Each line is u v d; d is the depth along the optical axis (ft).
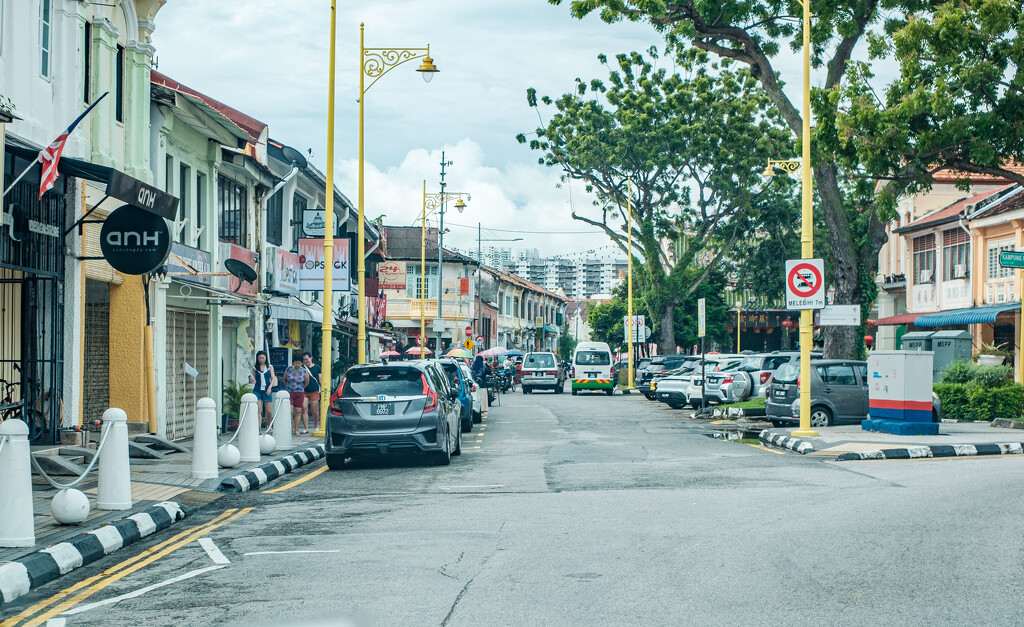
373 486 43.91
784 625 19.30
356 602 21.79
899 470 46.03
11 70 45.44
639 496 37.83
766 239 182.19
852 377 71.67
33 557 26.37
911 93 71.26
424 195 155.02
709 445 61.31
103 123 54.85
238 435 51.85
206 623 20.54
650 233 166.61
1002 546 27.09
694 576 23.73
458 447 57.62
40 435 49.55
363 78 73.41
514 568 25.02
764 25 86.74
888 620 19.60
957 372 85.87
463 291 201.67
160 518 34.37
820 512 33.22
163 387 63.87
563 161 162.81
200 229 71.61
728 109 153.89
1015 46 68.90
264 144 84.12
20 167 46.01
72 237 51.42
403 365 52.54
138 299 60.08
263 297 86.79
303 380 71.77
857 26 83.15
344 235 100.48
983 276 120.98
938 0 80.48
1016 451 56.65
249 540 30.42
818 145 74.69
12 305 49.03
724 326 217.97
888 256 157.89
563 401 130.93
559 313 354.54
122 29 58.08
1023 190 112.27
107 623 20.94
